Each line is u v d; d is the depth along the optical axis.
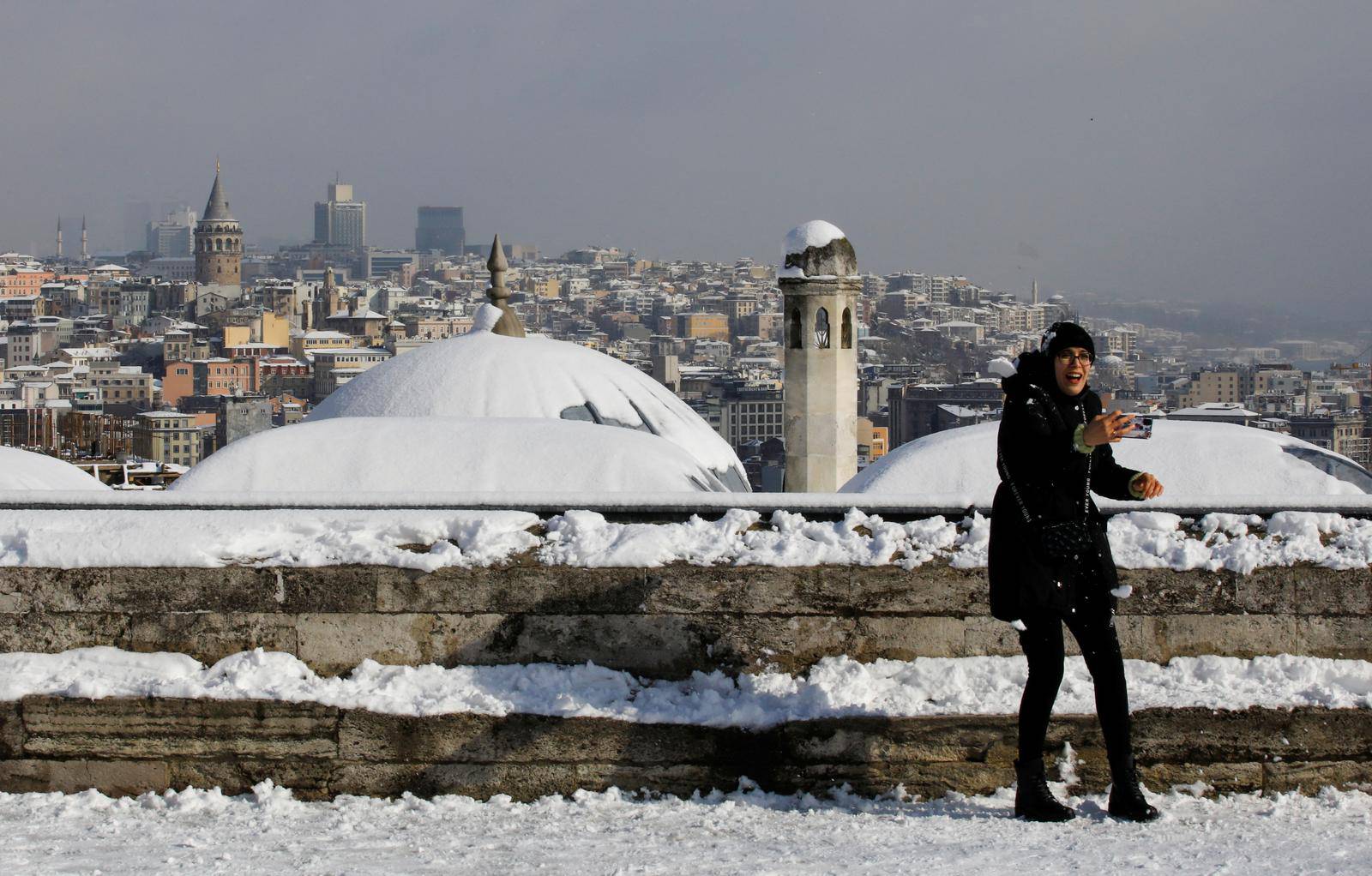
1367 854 7.18
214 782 8.48
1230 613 8.84
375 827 7.87
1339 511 9.19
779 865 6.97
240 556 8.90
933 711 8.42
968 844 7.38
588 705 8.50
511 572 8.85
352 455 14.31
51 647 8.88
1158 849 7.26
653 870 6.90
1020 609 7.99
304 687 8.57
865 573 8.81
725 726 8.38
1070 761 8.44
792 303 21.53
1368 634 8.78
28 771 8.54
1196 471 13.61
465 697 8.54
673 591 8.82
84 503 9.54
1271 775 8.41
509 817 8.05
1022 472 8.08
